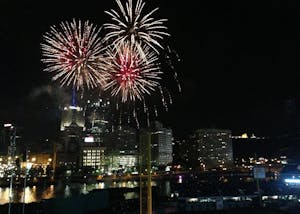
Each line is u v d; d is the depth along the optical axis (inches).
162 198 3078.2
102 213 1984.5
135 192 3922.2
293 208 1892.2
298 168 5260.8
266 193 3496.6
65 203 1897.1
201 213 1843.0
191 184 6806.1
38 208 1870.1
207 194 3954.2
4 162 7465.6
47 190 7209.6
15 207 1875.0
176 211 1975.9
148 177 880.3
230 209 1877.5
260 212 1728.6
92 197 2080.5
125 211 2044.8
